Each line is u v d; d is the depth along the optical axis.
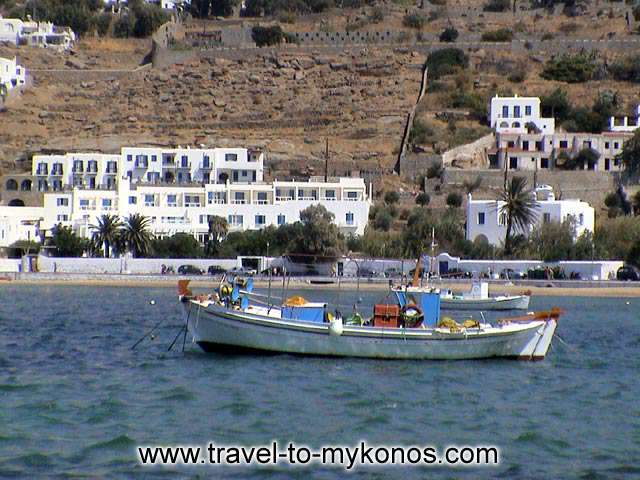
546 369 103.75
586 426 81.25
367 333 101.38
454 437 77.00
